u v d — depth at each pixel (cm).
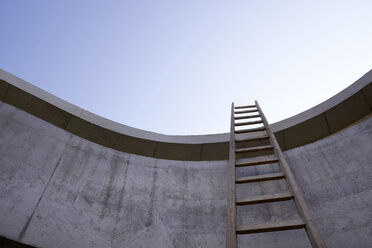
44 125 436
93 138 478
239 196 433
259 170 467
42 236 331
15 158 373
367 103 438
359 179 371
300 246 348
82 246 348
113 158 472
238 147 505
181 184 465
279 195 262
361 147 401
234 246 204
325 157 430
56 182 387
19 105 430
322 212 369
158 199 436
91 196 403
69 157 427
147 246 375
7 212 324
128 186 441
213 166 496
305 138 475
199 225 405
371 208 335
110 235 374
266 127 442
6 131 390
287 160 464
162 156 508
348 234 331
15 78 443
